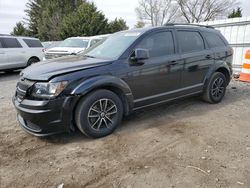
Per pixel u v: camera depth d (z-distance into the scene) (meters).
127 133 3.94
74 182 2.72
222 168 2.92
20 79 3.76
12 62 10.61
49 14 36.84
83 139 3.74
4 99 6.24
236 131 3.99
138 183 2.68
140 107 4.25
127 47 4.03
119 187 2.62
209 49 5.24
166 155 3.24
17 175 2.85
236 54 9.48
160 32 4.45
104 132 3.78
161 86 4.42
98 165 3.04
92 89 3.55
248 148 3.41
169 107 5.28
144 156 3.23
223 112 4.96
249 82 7.86
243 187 2.58
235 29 9.40
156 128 4.13
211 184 2.63
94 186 2.65
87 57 4.29
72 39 11.21
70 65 3.69
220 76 5.51
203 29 5.31
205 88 5.29
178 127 4.17
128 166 3.00
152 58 4.23
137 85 4.07
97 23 31.78
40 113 3.28
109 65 3.77
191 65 4.82
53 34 34.03
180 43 4.70
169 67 4.44
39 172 2.91
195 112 4.96
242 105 5.45
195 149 3.39
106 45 4.54
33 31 46.31
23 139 3.77
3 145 3.58
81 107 3.50
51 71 3.46
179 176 2.78
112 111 3.87
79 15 31.84
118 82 3.79
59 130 3.45
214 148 3.41
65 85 3.35
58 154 3.31
